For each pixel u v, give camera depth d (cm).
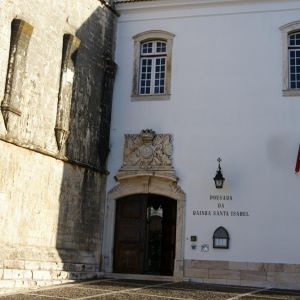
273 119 1482
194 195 1497
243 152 1484
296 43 1541
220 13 1591
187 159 1525
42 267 1223
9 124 1156
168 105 1577
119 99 1630
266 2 1557
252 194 1453
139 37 1658
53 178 1324
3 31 1156
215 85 1550
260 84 1513
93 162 1516
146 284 1288
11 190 1166
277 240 1409
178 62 1598
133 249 1538
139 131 1588
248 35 1555
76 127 1431
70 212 1392
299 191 1421
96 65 1553
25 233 1209
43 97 1291
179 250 1473
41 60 1287
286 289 1360
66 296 959
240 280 1410
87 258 1454
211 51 1576
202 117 1540
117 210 1577
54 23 1347
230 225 1452
